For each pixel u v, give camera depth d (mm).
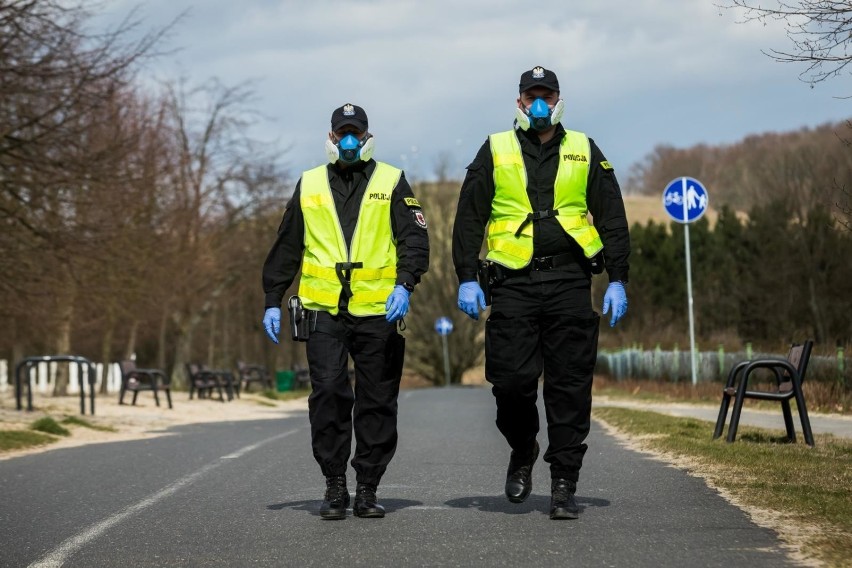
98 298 74312
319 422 19375
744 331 94562
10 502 23141
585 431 18812
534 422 19375
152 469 29078
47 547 17656
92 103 54406
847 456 27172
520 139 19062
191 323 130375
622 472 25656
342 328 19625
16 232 57062
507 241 18828
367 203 19719
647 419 42250
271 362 169625
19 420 50500
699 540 16453
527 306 18734
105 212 63031
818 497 20156
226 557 16219
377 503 20969
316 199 19812
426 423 46781
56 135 53906
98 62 53812
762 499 20203
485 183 19062
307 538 17484
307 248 19891
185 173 116750
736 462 26250
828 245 82875
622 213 19078
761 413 46969
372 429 19453
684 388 64875
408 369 175500
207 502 22234
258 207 126188
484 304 19031
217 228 123438
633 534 17031
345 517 19422
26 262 57719
